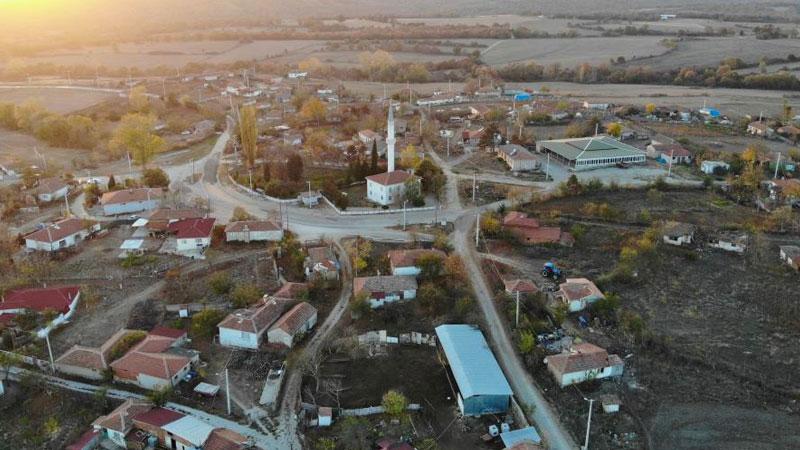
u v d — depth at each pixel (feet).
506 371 315.17
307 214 516.32
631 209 520.01
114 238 472.44
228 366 321.11
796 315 363.15
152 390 299.99
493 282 399.65
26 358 320.50
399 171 555.28
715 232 475.72
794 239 464.24
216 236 463.83
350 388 307.78
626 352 329.31
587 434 261.65
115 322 359.05
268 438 271.90
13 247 442.50
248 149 636.07
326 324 358.23
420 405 295.48
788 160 642.63
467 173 620.90
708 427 277.85
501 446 269.23
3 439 273.13
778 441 269.03
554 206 525.34
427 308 368.48
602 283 396.16
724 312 367.86
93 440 266.77
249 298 370.32
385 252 441.68
